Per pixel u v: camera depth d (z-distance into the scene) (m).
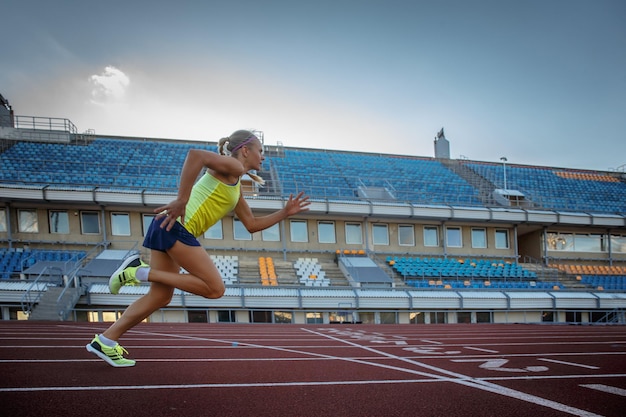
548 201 30.23
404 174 31.48
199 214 3.60
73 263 18.16
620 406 2.95
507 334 11.01
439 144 38.72
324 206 22.75
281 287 18.91
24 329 9.34
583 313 22.42
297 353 5.80
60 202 20.11
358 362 4.93
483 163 37.75
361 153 35.16
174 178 24.08
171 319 17.50
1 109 28.59
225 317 18.09
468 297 20.45
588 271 27.16
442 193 28.61
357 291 19.52
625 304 22.08
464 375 4.09
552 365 4.87
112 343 4.05
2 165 22.48
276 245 23.17
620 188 36.22
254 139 3.88
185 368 4.21
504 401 3.05
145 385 3.29
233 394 3.09
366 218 24.36
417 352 6.12
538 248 27.95
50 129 26.89
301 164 30.28
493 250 26.44
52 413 2.49
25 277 16.97
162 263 3.72
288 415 2.60
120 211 21.39
